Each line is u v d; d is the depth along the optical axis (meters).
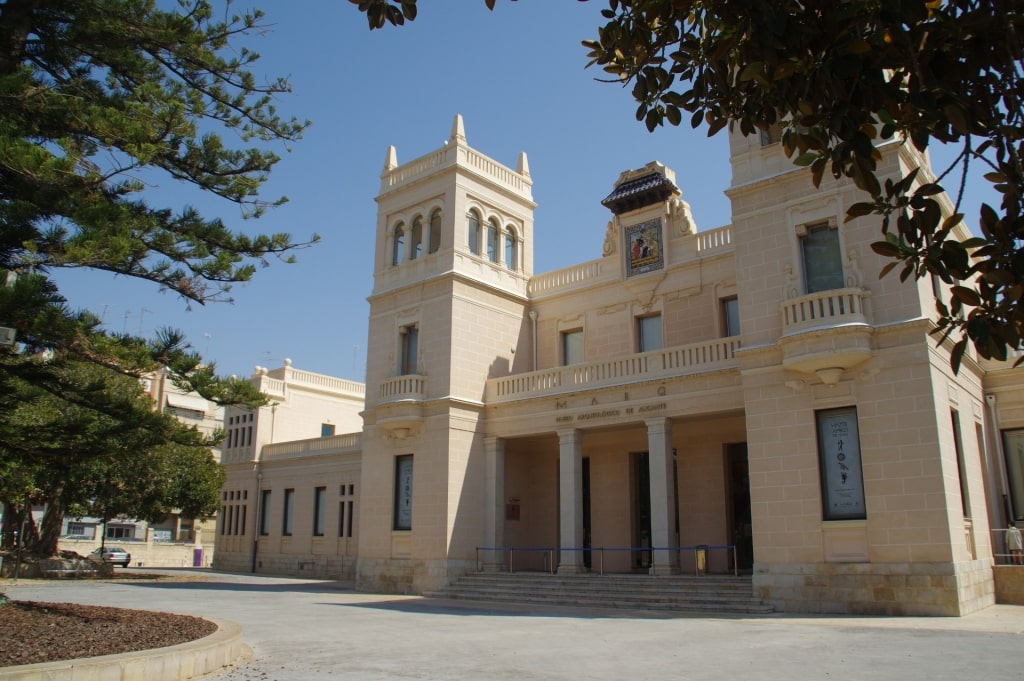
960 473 21.02
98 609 15.49
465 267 32.00
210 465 43.56
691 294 29.81
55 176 13.95
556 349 33.50
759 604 20.47
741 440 27.34
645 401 26.42
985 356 4.41
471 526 29.58
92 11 16.42
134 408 15.47
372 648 13.83
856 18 4.42
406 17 6.16
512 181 35.47
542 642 14.48
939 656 11.80
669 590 22.92
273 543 44.03
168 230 16.05
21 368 14.46
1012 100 4.13
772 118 5.83
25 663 10.10
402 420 30.23
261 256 17.22
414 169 34.56
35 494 36.38
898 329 19.86
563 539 27.47
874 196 4.79
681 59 6.17
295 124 18.95
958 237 24.75
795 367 20.80
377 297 34.00
